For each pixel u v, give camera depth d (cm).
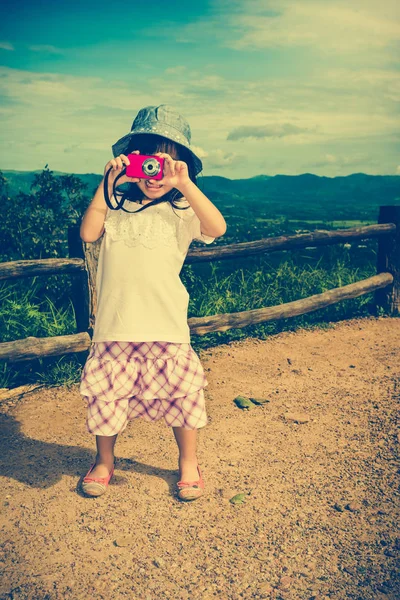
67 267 390
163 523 242
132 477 277
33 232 534
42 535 236
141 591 204
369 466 282
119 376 245
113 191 240
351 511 246
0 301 469
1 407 362
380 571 210
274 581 208
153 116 249
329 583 205
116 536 235
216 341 487
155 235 241
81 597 202
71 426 335
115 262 242
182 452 265
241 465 287
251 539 231
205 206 239
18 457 299
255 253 486
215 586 206
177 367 247
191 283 539
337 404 359
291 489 265
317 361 441
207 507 253
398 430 317
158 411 256
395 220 563
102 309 246
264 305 546
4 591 205
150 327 241
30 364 423
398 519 240
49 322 458
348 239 536
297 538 230
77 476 280
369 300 598
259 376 411
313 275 622
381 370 417
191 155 253
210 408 357
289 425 331
